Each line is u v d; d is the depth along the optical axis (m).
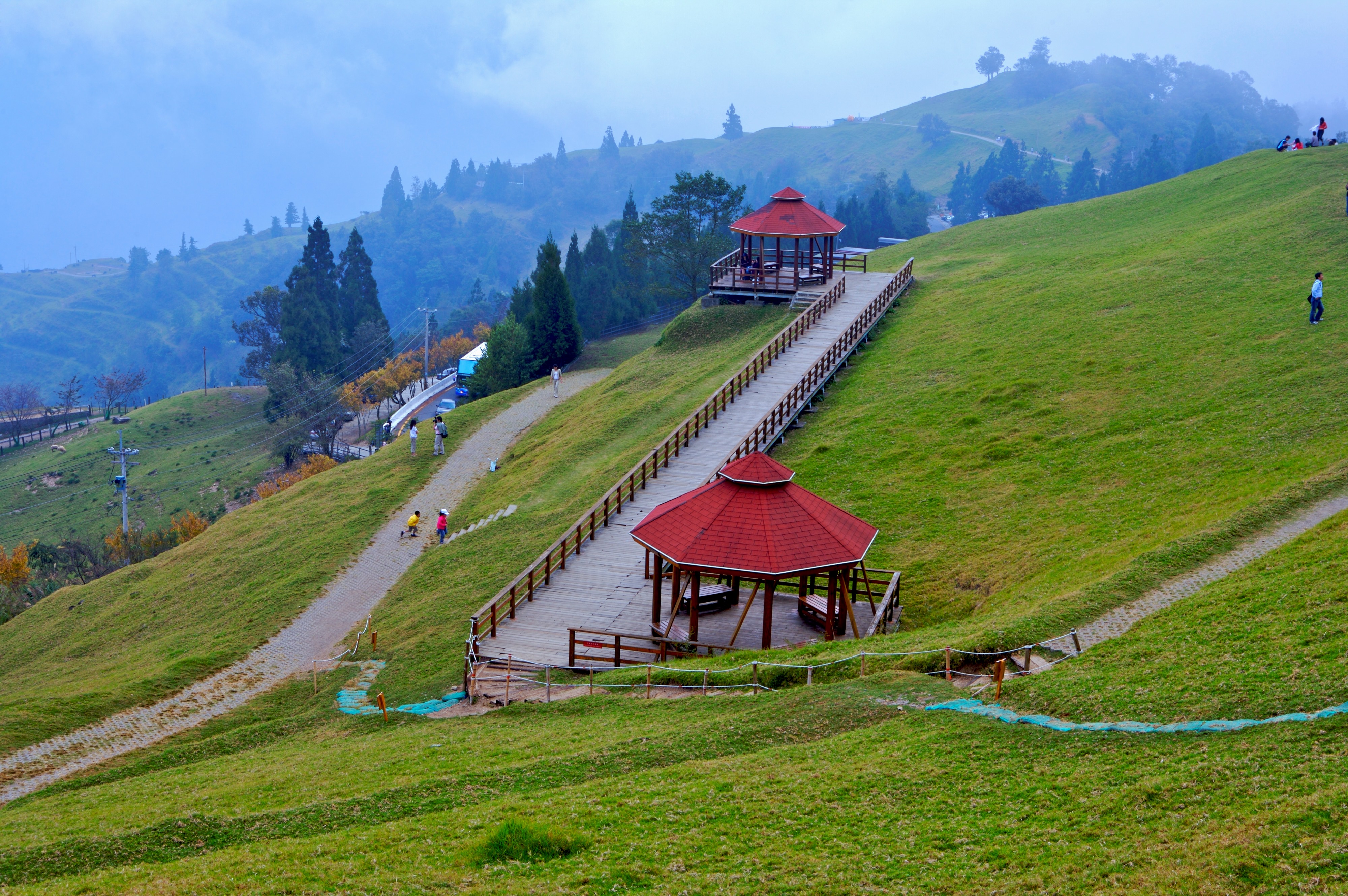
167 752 30.70
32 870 19.56
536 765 22.17
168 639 48.12
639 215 136.75
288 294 143.00
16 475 136.00
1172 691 20.36
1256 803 15.69
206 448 134.12
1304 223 58.81
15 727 33.91
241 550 59.09
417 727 28.47
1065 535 34.53
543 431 71.69
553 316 99.12
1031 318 58.44
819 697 24.23
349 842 18.89
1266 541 28.05
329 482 69.38
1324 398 38.03
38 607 60.03
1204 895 13.77
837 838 17.27
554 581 36.12
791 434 50.84
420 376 138.88
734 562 29.66
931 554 36.91
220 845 20.11
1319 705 18.14
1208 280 55.59
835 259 89.38
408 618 42.56
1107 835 15.94
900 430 48.00
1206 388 42.81
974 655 25.36
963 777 18.91
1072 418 44.34
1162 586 27.02
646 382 68.94
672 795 19.52
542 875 16.77
